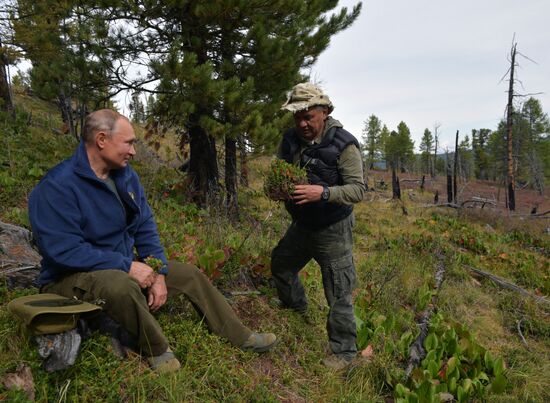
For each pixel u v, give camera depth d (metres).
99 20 6.41
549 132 57.06
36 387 2.06
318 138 2.96
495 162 62.00
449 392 3.56
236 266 4.25
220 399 2.48
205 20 6.43
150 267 2.60
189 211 6.79
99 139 2.37
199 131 7.79
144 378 2.31
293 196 2.88
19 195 5.02
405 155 64.62
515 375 4.15
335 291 3.25
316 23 8.08
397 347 3.97
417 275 6.54
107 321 2.49
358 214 12.52
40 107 17.97
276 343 3.17
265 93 7.36
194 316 3.09
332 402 2.93
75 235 2.32
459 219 14.24
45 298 2.23
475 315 5.79
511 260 8.80
